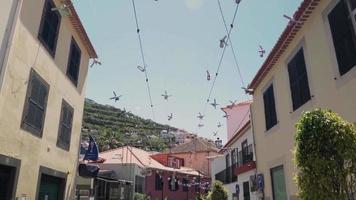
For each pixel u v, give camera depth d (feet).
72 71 41.45
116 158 90.48
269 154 40.45
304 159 18.57
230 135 71.87
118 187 77.20
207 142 132.26
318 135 18.24
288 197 33.50
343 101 24.04
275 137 38.14
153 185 102.94
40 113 31.73
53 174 35.68
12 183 26.71
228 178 74.33
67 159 40.22
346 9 23.84
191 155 127.34
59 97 36.83
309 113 19.45
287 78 34.58
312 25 28.68
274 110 38.99
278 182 37.45
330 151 17.69
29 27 28.81
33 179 30.60
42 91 32.07
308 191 17.90
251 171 51.80
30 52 29.12
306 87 30.19
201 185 108.88
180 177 111.34
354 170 16.79
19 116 27.37
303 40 30.48
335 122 18.11
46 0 32.22
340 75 24.61
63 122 38.45
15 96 26.58
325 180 17.21
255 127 46.39
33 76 29.78
